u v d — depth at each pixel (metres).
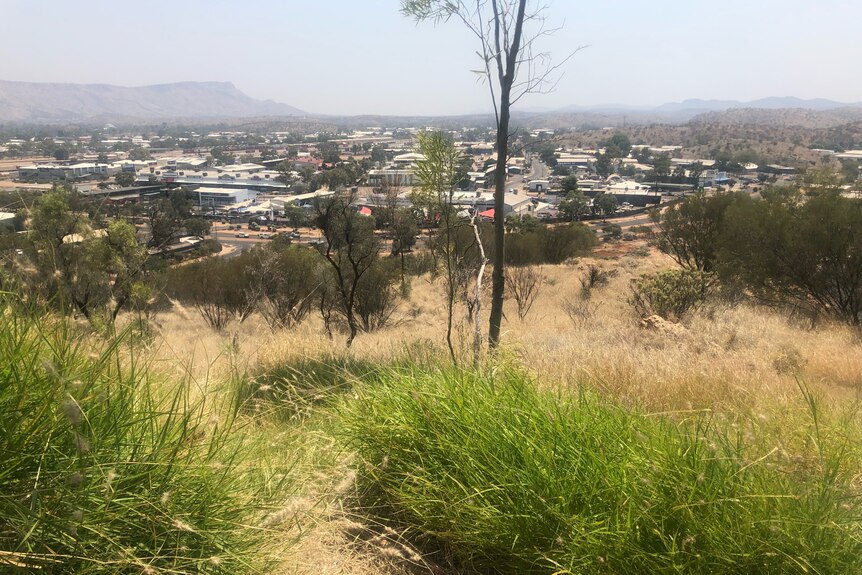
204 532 1.51
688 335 7.63
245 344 6.31
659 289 11.18
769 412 3.19
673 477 1.76
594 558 1.63
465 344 4.14
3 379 1.42
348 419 2.58
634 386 4.18
